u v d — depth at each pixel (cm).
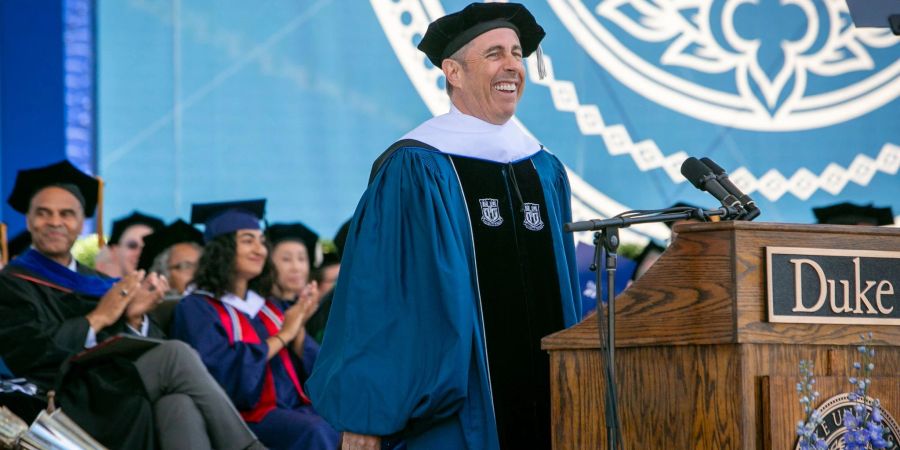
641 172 2508
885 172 2605
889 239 902
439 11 2400
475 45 1212
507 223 1183
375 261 1131
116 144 2219
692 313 881
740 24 2581
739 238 862
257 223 2147
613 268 932
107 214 2208
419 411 1072
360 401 1079
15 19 2200
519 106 2466
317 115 2319
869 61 2620
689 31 2558
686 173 1008
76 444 1662
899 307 900
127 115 2228
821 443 833
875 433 828
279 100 2302
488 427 1105
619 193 2497
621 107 2511
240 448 1823
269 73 2298
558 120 2481
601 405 952
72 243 2030
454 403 1084
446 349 1089
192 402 1808
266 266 2158
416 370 1095
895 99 2612
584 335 962
